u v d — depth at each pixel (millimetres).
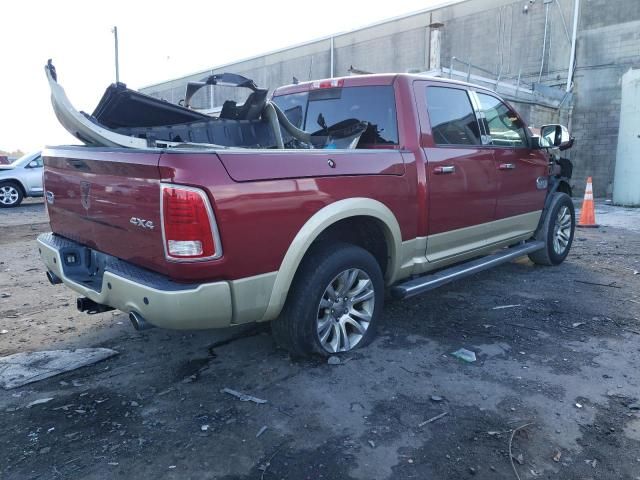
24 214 12578
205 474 2373
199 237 2605
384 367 3424
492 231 4805
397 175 3646
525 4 19203
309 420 2803
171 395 3082
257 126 4168
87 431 2707
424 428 2730
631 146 13336
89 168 3174
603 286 5348
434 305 4711
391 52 24766
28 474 2365
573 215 6309
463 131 4398
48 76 3072
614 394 3092
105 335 4059
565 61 18125
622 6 16359
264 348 3742
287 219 2959
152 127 3889
